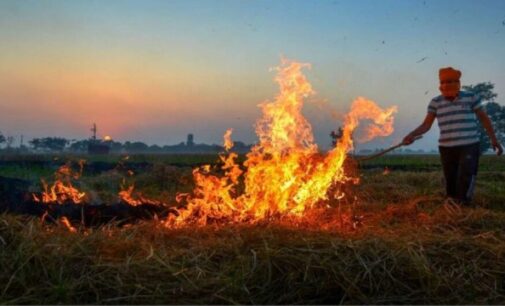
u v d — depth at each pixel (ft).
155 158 90.12
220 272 14.66
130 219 22.79
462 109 26.81
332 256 14.96
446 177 27.84
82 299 13.47
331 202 27.61
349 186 29.73
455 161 27.20
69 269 14.52
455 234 18.33
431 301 13.71
